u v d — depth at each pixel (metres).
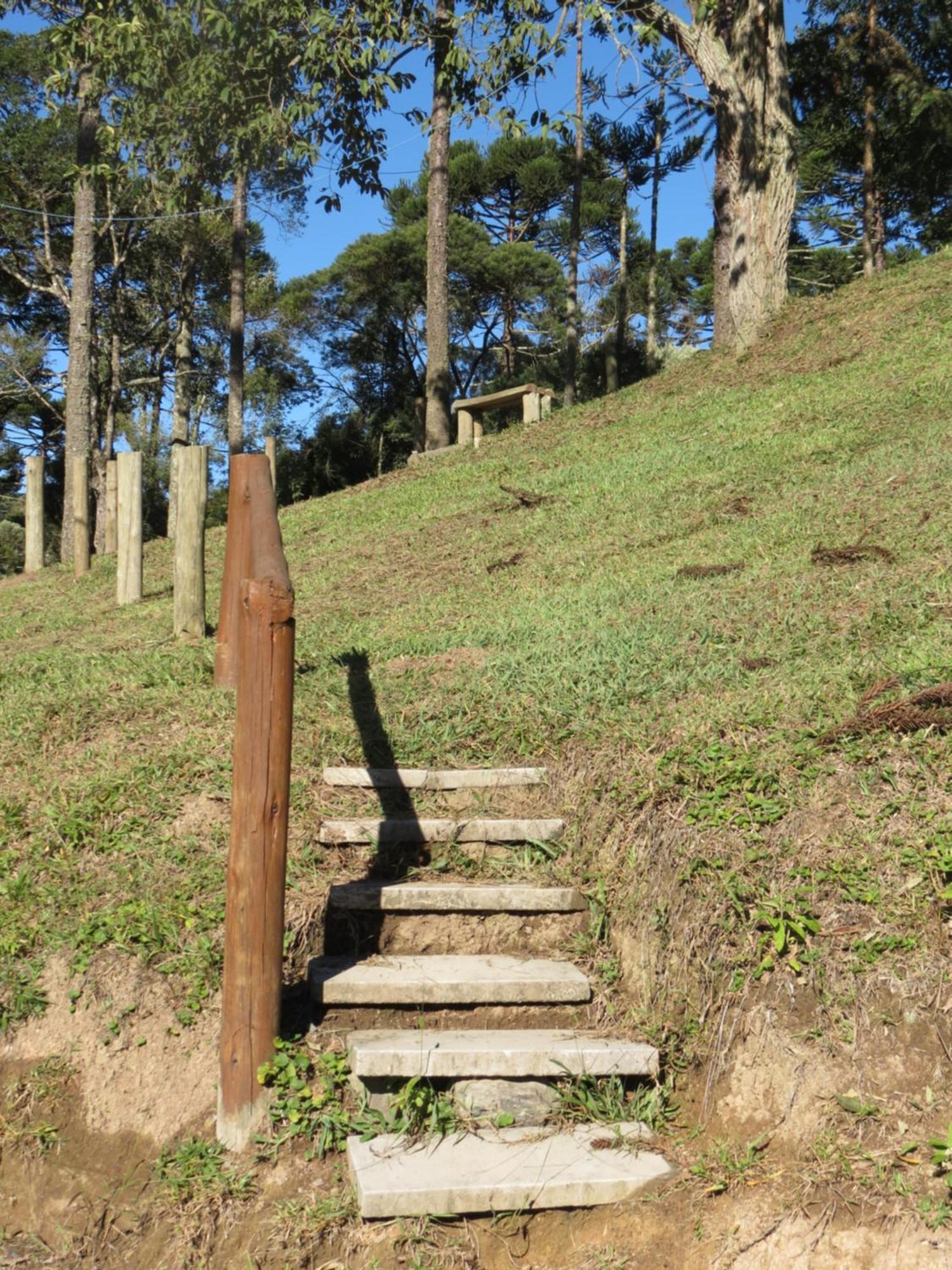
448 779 5.32
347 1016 4.04
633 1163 3.46
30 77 28.94
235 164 14.45
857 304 15.80
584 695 5.88
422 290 41.16
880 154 28.91
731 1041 3.69
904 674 4.95
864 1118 3.32
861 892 3.81
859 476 9.13
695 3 14.68
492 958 4.34
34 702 6.58
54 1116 3.84
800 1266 3.06
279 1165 3.56
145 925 4.27
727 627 6.53
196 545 8.55
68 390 17.58
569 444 14.71
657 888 4.25
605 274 40.41
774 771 4.48
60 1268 3.45
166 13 13.38
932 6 25.34
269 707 3.64
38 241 31.88
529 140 37.62
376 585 10.16
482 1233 3.34
